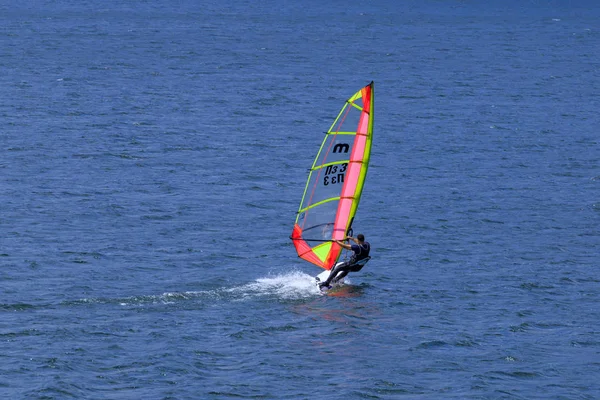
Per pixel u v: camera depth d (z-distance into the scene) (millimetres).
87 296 137875
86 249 164750
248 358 114500
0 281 143625
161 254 163625
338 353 117125
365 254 141500
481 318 132750
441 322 130125
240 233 180500
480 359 116938
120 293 140125
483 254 169125
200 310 131750
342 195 143250
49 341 117875
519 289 147500
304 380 108812
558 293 146125
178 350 115938
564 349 121500
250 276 151375
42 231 175875
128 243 170125
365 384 108000
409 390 107125
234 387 106188
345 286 145750
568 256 169250
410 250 170375
